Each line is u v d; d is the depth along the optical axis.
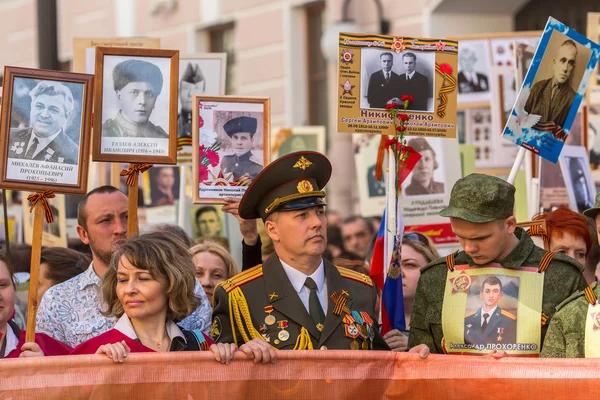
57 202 10.03
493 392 5.84
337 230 13.42
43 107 6.38
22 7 25.86
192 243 8.99
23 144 6.32
